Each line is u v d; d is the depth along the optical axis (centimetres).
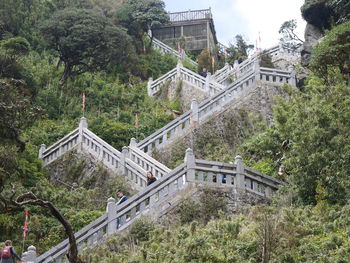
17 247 1992
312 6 3400
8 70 3400
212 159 2702
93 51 3969
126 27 4938
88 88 3866
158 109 3688
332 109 1970
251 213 1831
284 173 2106
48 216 2203
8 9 4378
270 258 1476
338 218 1655
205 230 1645
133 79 4284
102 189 2559
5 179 2202
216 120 2950
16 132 2375
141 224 1828
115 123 3250
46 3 4797
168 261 1508
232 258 1494
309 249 1499
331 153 1870
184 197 1966
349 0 3247
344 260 1405
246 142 2753
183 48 5238
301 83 3197
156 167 2439
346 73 2773
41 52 4319
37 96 3559
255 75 3162
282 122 2173
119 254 1688
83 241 1831
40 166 2792
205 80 3669
